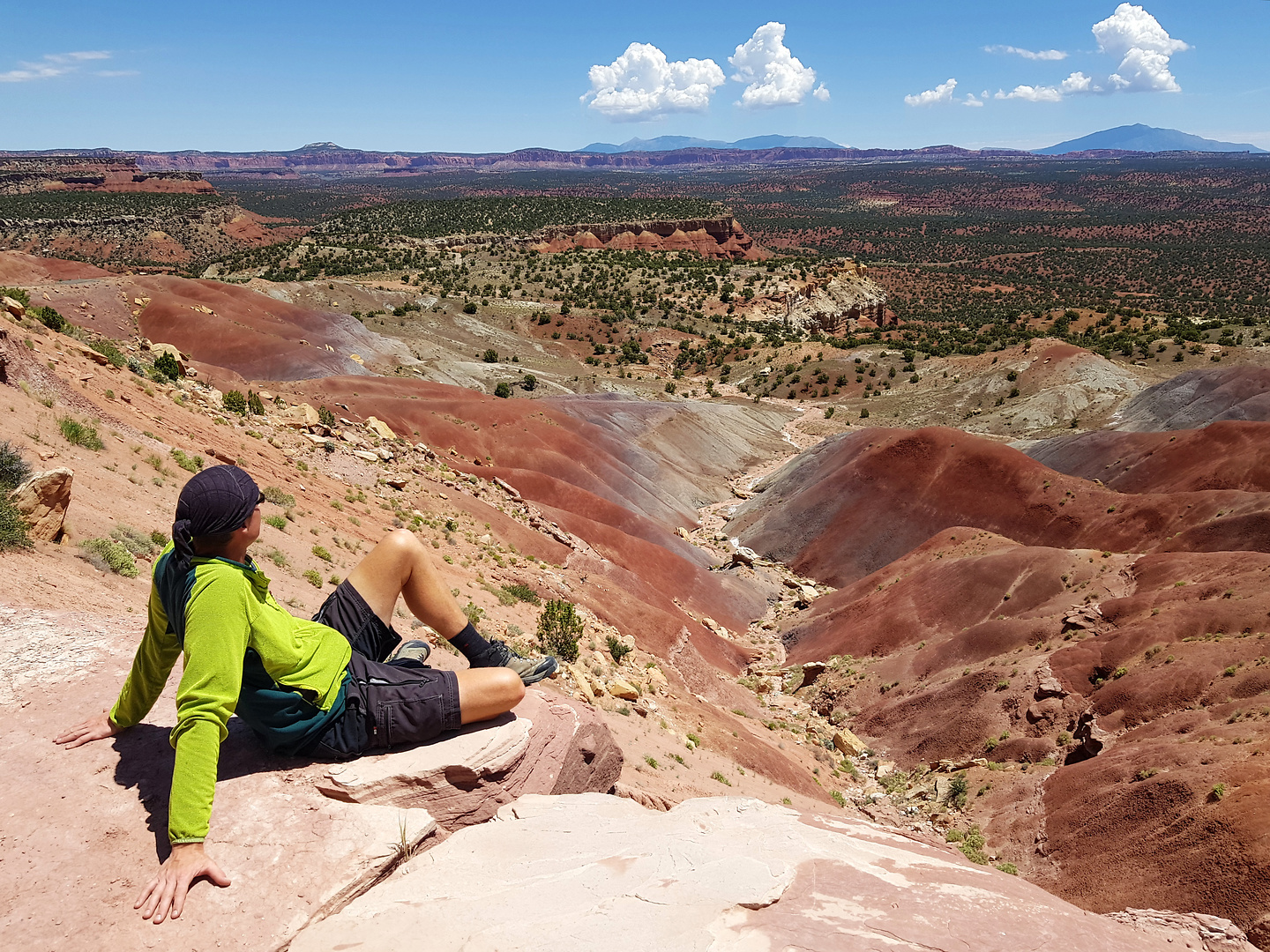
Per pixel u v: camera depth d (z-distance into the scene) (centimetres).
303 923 292
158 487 1580
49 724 395
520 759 415
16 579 693
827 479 7581
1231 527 4969
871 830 404
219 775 368
